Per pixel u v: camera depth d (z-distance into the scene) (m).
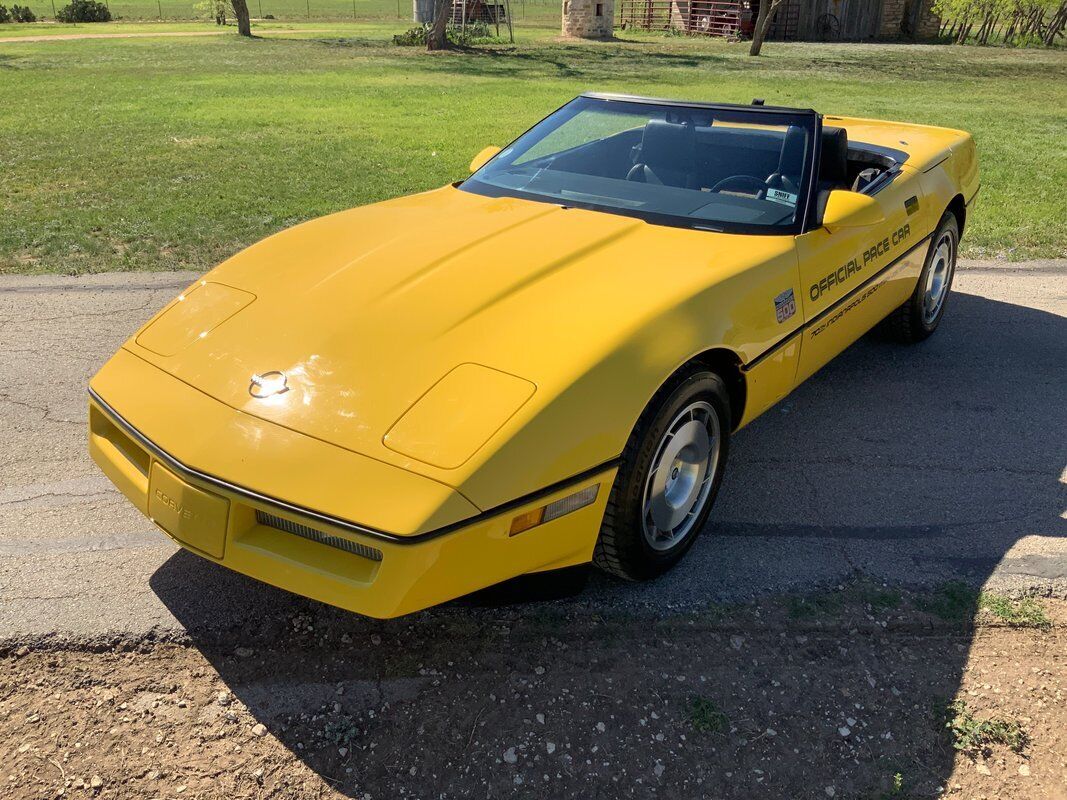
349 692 2.45
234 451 2.28
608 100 4.14
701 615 2.78
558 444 2.31
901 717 2.42
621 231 3.23
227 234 6.94
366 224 3.40
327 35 37.78
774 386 3.26
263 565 2.26
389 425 2.28
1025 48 34.31
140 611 2.70
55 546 3.01
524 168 3.95
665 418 2.62
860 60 27.30
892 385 4.55
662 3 41.22
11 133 11.88
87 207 7.73
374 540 2.09
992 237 7.36
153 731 2.30
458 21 41.72
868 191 4.00
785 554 3.11
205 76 20.48
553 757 2.26
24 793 2.10
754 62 26.03
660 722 2.38
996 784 2.22
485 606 2.55
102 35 36.34
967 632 2.75
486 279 2.81
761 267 3.08
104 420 2.71
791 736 2.35
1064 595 2.91
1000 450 3.89
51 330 4.93
